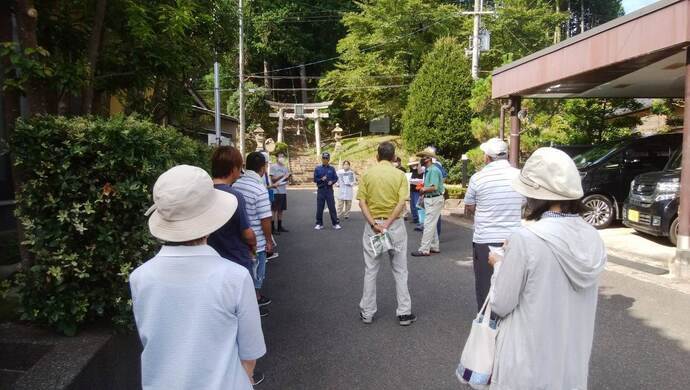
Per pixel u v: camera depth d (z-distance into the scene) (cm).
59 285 307
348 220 1310
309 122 4209
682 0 632
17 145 303
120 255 315
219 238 360
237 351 171
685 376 368
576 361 195
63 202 309
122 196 316
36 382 247
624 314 506
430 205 806
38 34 505
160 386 164
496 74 1206
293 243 963
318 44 4425
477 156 1848
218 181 372
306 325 494
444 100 2319
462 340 448
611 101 1517
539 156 204
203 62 712
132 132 323
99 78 530
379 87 3362
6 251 475
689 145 639
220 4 710
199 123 1345
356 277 684
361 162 3328
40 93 394
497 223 404
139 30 479
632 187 909
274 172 1078
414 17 3200
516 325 197
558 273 192
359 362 404
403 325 485
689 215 642
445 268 727
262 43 3912
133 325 320
